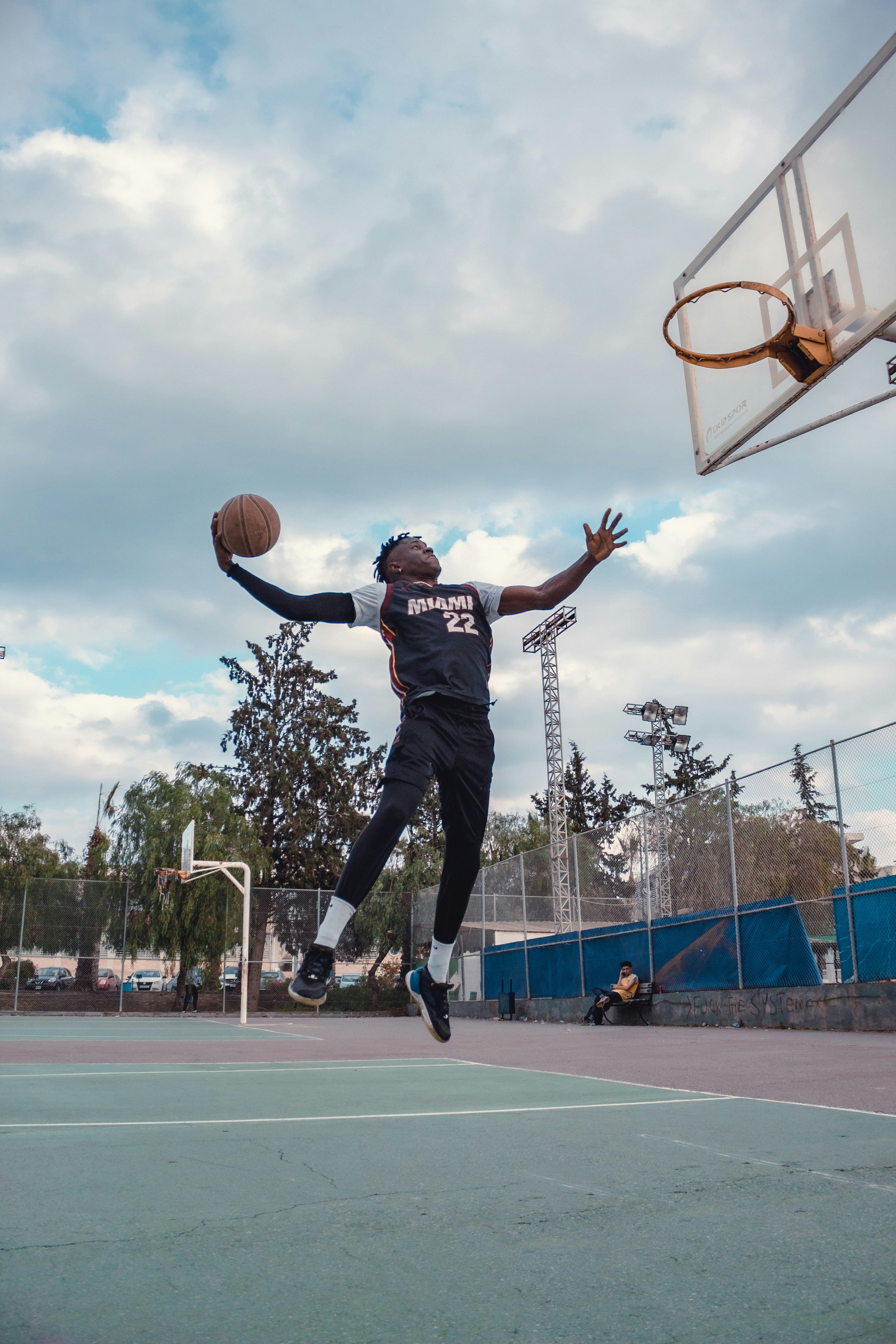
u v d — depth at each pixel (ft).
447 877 9.87
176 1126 15.01
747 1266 7.44
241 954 117.50
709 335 35.12
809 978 50.60
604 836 74.13
